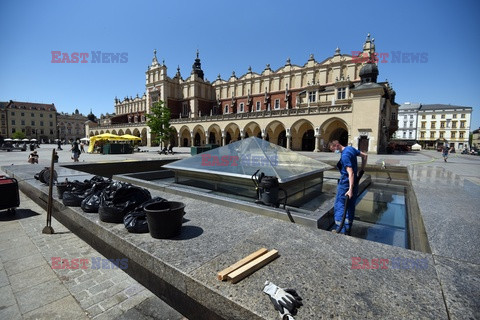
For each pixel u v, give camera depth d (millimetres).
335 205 4031
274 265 2189
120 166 11453
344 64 37531
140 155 25453
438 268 2166
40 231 4371
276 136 41250
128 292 2670
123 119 70562
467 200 4859
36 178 6969
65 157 21531
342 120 30328
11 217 5117
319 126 31891
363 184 7961
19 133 81062
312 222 3787
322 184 7562
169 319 2260
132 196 3615
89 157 21766
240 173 6105
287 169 6270
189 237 2822
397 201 6555
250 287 1902
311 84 37875
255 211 4297
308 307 1668
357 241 2701
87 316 2328
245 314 1705
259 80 47281
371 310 1637
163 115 35094
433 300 1733
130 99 68938
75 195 4348
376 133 27859
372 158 21484
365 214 5410
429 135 78500
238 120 39812
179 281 2160
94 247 3662
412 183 6848
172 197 4793
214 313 1944
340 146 4016
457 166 13898
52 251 3621
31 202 6207
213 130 49812
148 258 2461
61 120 101938
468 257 2391
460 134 73938
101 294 2646
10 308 2420
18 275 3002
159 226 2748
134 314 2342
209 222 3312
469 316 1572
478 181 7305
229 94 52156
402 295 1786
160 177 9336
